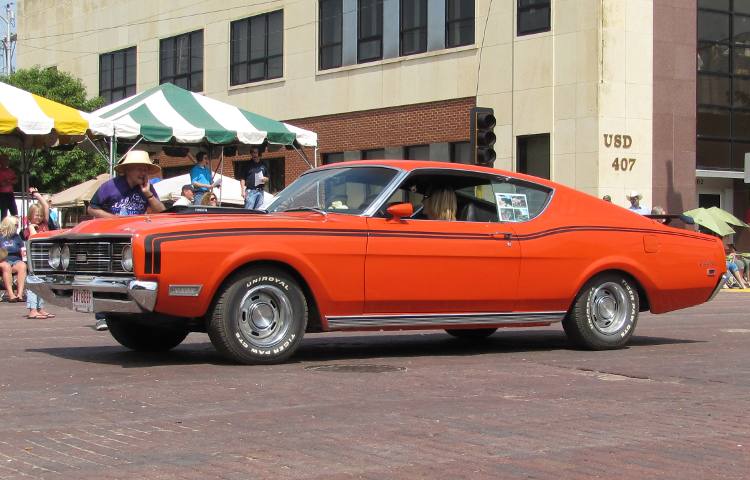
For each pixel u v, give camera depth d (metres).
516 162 25.86
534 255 9.20
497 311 9.12
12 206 19.08
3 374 7.77
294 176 32.84
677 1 25.34
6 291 16.75
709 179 27.44
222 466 4.95
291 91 32.69
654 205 24.92
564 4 24.73
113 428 5.81
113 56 40.66
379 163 9.01
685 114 25.50
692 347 10.14
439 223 8.81
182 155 23.84
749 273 25.55
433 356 9.21
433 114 28.11
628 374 8.10
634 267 9.71
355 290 8.39
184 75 37.12
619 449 5.42
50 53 44.38
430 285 8.70
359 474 4.83
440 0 27.91
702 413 6.45
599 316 9.70
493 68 26.38
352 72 30.56
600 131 24.05
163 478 4.72
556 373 8.12
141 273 7.57
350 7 30.66
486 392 7.14
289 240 8.09
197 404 6.55
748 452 5.40
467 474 4.86
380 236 8.48
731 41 26.58
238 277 8.01
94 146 19.80
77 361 8.54
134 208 10.21
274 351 8.21
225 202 25.25
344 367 8.30
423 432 5.77
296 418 6.12
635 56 24.61
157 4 38.16
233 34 35.06
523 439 5.62
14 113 16.83
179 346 9.72
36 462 5.00
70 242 8.20
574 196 9.67
